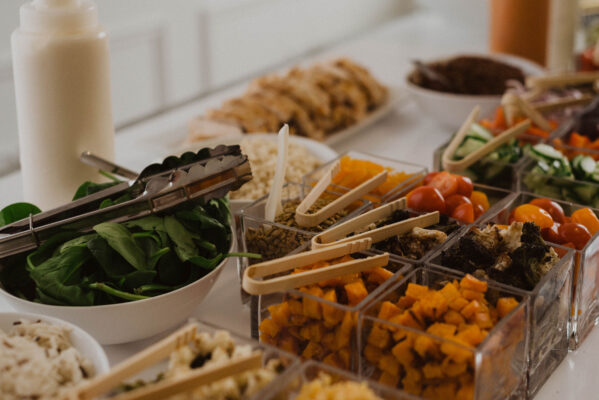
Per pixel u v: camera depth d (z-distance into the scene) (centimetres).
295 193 102
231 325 95
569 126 128
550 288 85
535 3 170
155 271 88
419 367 79
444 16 247
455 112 142
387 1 332
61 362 77
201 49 261
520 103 124
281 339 85
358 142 141
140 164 130
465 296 83
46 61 102
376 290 83
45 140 105
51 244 91
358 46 200
